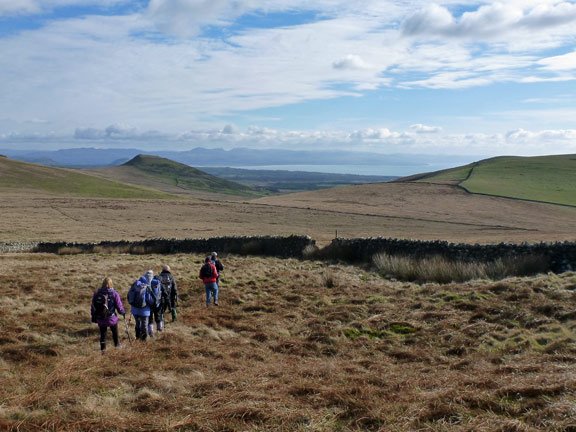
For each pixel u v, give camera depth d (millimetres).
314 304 13578
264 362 8594
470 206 73312
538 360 7285
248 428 5418
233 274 19812
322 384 6863
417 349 8812
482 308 10891
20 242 39094
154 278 10852
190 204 75750
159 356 8922
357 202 80438
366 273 20062
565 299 10656
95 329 11125
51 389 6789
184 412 5930
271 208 70625
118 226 51094
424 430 5074
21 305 13492
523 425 4898
